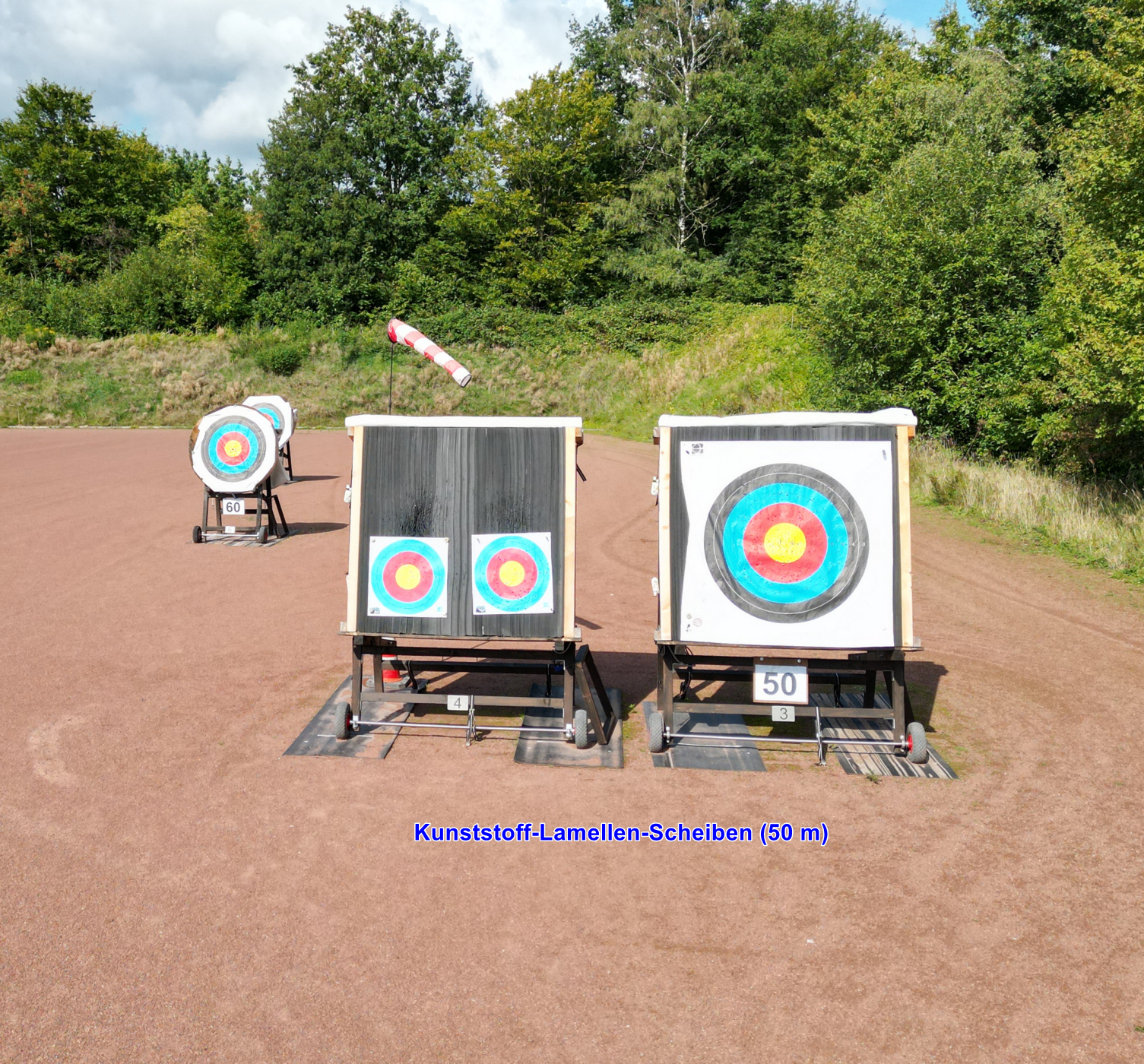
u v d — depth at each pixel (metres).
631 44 46.62
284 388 36.91
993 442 18.48
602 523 14.60
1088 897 4.31
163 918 4.07
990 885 4.41
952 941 3.96
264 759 5.77
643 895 4.30
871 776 5.63
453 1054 3.28
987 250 18.25
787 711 5.85
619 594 10.23
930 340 19.36
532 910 4.17
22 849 4.64
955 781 5.56
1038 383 16.64
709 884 4.40
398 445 6.16
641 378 36.72
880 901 4.27
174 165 65.62
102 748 5.88
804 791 5.42
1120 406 14.31
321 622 8.84
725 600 5.87
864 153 27.86
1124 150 13.45
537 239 46.00
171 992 3.60
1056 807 5.21
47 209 50.78
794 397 27.47
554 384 37.66
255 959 3.80
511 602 6.05
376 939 3.94
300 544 12.82
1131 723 6.51
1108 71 13.81
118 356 37.59
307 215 46.22
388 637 6.37
